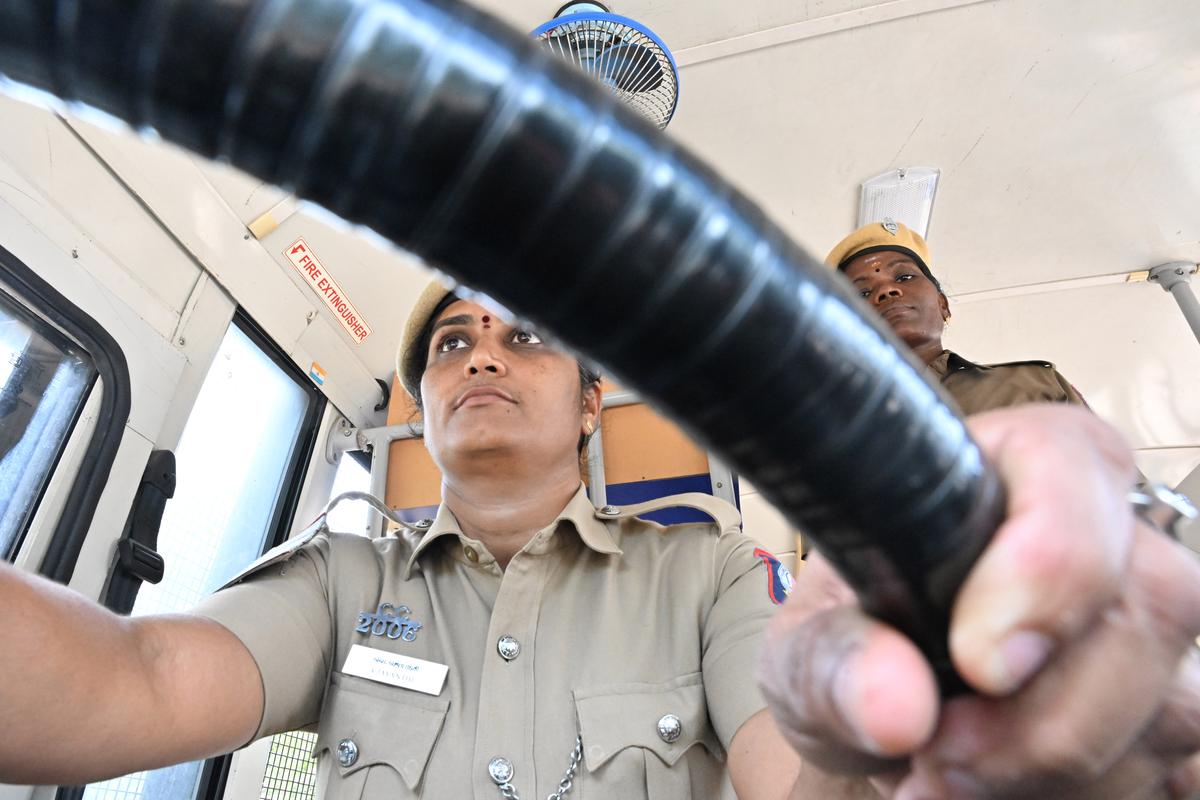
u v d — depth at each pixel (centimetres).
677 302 25
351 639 134
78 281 199
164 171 232
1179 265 343
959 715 35
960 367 258
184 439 245
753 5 263
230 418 268
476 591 138
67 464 190
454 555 144
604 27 228
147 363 219
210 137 24
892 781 41
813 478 29
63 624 89
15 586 87
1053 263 350
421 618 135
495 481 140
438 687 123
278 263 284
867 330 29
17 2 22
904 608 33
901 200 322
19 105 187
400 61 23
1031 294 364
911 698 31
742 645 115
